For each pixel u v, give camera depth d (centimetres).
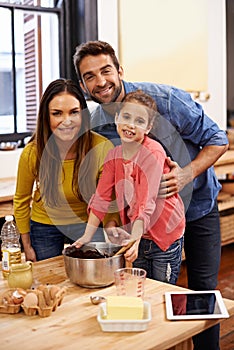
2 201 332
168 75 494
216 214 267
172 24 490
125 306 168
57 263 227
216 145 250
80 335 162
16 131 420
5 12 402
